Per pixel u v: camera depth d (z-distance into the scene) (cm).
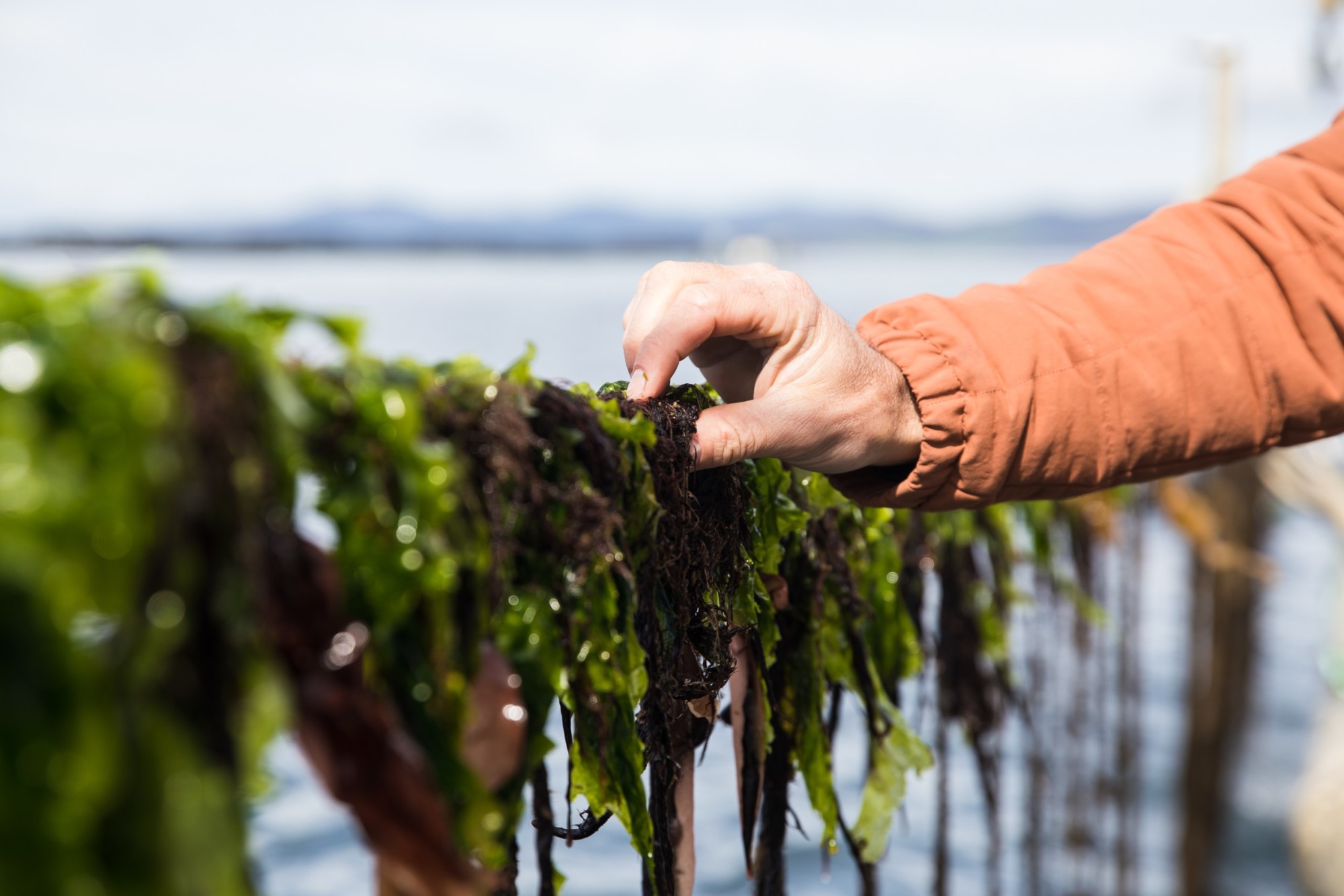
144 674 57
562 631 95
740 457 123
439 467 76
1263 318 145
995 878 226
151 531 58
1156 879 751
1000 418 137
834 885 673
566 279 8638
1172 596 1355
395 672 77
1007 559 228
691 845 125
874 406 133
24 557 53
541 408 96
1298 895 384
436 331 3344
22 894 54
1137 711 500
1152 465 145
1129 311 144
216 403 62
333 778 69
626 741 101
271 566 66
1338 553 448
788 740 142
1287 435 149
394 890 77
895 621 168
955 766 801
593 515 95
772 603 138
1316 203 147
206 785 59
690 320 121
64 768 55
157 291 63
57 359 57
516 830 90
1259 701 885
